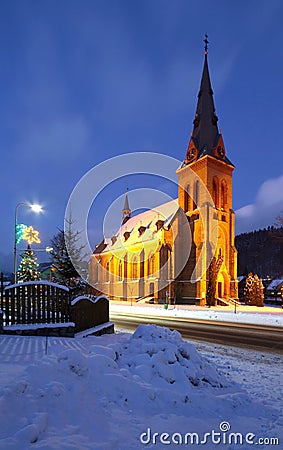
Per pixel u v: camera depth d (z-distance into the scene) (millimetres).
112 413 4480
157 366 6262
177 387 5910
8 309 10539
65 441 3527
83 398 4453
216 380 6711
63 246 21969
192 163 53500
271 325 21109
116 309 37500
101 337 11320
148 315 28891
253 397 6180
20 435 3385
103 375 5238
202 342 14102
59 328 10719
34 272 31078
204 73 58438
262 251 120125
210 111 56625
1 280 10578
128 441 3867
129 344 7656
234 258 52062
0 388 4145
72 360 5051
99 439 3801
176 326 20141
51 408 4047
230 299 49094
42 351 7734
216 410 5250
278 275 108375
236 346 13133
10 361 6551
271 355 11320
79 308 12000
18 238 23828
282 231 44656
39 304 10945
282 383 7496
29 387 4238
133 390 5137
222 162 53688
